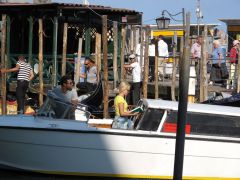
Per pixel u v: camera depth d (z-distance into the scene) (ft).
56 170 40.93
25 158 41.32
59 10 69.41
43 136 40.73
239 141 41.01
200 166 40.91
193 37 70.85
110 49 75.97
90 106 55.67
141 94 67.00
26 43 74.90
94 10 72.33
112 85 71.87
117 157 40.42
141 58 71.10
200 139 40.60
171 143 40.45
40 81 60.70
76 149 40.50
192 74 60.44
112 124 42.68
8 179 42.19
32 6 70.33
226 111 41.22
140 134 40.22
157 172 40.68
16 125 41.01
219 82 70.74
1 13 73.00
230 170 41.22
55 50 70.03
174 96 63.62
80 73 66.13
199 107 41.52
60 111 41.91
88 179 40.86
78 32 73.97
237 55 69.21
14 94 71.00
